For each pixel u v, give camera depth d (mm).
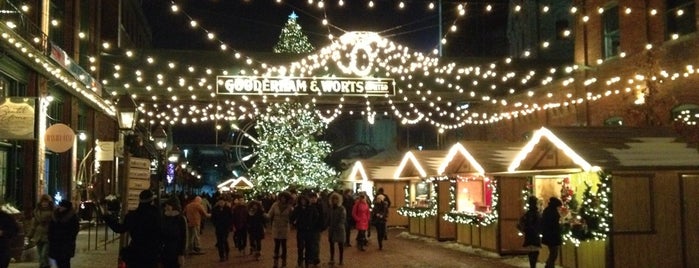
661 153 14945
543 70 37031
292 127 37906
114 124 35906
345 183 40031
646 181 14594
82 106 30766
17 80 21531
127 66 33844
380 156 43906
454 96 36156
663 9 24078
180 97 34719
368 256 19641
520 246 19078
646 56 24688
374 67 33344
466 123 39531
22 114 16984
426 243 23812
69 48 28516
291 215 16828
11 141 21688
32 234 14766
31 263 17109
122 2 39844
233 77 29078
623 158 14656
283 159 37094
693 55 22344
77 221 12445
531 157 16922
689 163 14680
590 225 14641
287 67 34250
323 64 30875
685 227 14711
